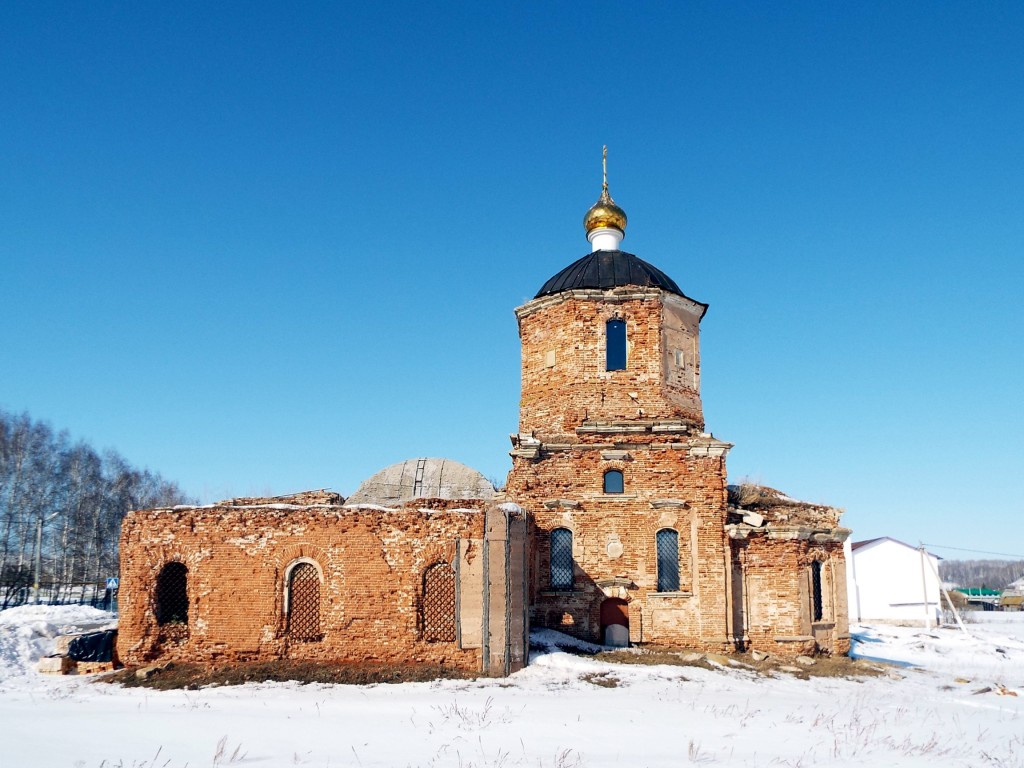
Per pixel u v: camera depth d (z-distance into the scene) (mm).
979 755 18156
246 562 28359
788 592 33281
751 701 24391
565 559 33156
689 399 35688
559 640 31047
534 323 36719
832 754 17641
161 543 28672
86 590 57500
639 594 32500
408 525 28359
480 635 27578
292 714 21312
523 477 33656
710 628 31969
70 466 56750
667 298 35719
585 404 34688
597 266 36906
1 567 51562
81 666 28453
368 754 16938
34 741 17906
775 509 35281
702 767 16203
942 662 43188
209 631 27984
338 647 27703
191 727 19562
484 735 18859
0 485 52312
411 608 27812
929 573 71625
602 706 22688
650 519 33094
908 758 17453
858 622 70500
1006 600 115812
